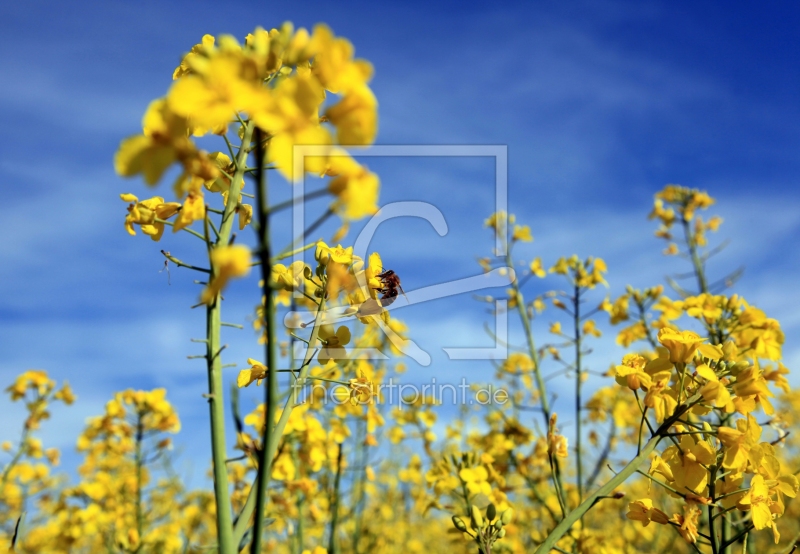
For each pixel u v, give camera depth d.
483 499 0.29
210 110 0.09
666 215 0.49
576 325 0.36
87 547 0.46
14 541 0.15
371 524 0.50
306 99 0.10
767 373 0.18
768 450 0.16
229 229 0.14
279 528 0.29
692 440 0.16
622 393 0.42
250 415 0.22
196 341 0.14
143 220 0.14
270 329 0.11
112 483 0.38
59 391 0.43
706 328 0.24
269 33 0.15
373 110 0.10
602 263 0.37
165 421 0.33
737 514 0.23
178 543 0.37
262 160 0.11
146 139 0.10
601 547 0.29
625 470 0.15
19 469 0.44
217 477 0.13
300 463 0.28
